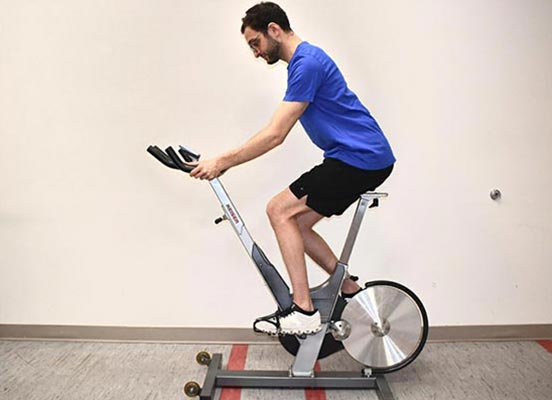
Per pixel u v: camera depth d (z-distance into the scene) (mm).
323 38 2086
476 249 2217
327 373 1818
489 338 2246
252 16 1530
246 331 2213
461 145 2162
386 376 1900
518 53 2127
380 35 2094
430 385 1826
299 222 1738
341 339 1759
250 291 2195
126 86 2109
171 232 2176
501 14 2105
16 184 2166
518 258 2229
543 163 2188
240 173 2148
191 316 2213
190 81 2102
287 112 1472
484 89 2139
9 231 2188
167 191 2154
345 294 1809
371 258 2201
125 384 1808
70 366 1952
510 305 2246
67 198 2166
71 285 2205
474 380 1862
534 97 2150
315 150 2131
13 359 2014
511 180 2191
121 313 2213
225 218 1677
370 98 2127
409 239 2201
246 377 1775
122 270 2197
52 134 2137
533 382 1843
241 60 2086
